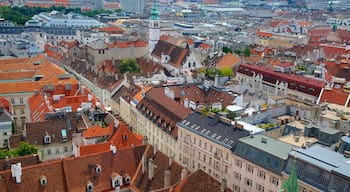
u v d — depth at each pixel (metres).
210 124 123.06
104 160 105.81
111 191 103.69
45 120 139.12
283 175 93.19
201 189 90.19
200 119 127.75
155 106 156.12
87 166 103.31
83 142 128.50
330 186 83.75
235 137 112.19
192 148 126.00
